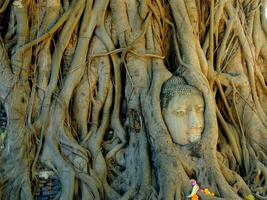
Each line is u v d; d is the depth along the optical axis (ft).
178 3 22.41
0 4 21.07
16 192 19.17
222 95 22.75
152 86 20.92
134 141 20.88
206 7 23.98
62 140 20.16
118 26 21.84
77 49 21.33
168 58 22.86
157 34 22.29
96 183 19.58
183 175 19.42
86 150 20.29
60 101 20.57
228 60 23.63
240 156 22.26
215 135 20.44
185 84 20.94
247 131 22.86
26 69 20.53
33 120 20.33
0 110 20.44
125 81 21.81
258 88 24.22
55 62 20.90
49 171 19.93
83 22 21.49
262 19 24.75
